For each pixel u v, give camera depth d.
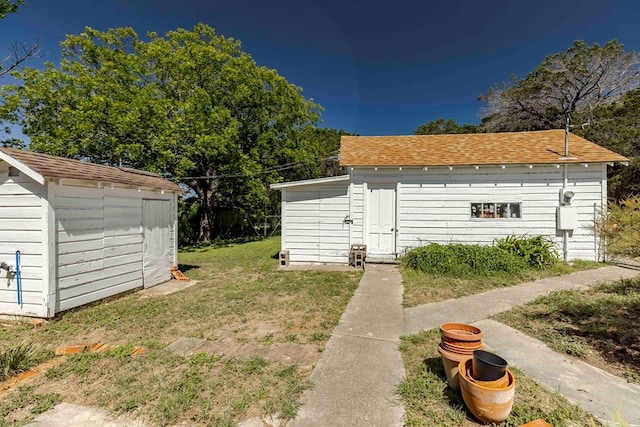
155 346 3.89
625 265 8.30
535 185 8.97
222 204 20.69
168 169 15.66
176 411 2.53
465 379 2.39
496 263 7.56
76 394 2.83
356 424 2.35
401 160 9.48
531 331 4.17
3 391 2.88
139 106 14.24
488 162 8.94
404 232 9.52
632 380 2.93
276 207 24.75
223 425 2.34
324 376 3.07
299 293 6.38
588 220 8.74
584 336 3.97
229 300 5.98
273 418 2.43
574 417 2.37
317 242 9.68
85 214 5.61
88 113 13.45
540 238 8.41
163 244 7.84
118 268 6.34
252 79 17.38
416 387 2.83
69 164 5.82
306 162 21.08
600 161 8.45
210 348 3.81
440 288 6.50
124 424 2.40
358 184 9.52
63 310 5.15
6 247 5.02
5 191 5.02
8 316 5.01
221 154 16.11
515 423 2.31
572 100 20.75
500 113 22.77
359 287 6.73
